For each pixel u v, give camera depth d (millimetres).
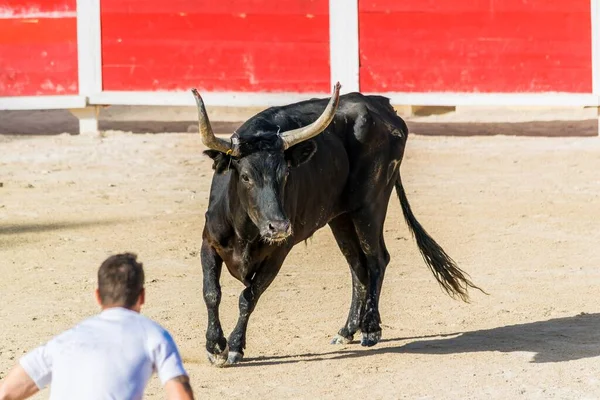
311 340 15047
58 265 19547
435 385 12617
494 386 12547
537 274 19266
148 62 32906
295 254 20688
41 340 14781
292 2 32781
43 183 26688
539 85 33062
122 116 36094
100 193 25766
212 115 36125
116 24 32844
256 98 32969
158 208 24422
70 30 32844
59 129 33781
